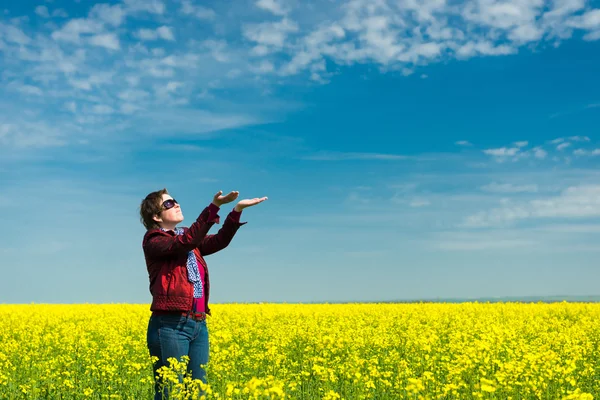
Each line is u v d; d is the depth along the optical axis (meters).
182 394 6.17
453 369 8.97
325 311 26.78
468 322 19.56
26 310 28.42
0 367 11.52
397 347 14.22
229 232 6.91
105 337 16.66
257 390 4.86
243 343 15.76
